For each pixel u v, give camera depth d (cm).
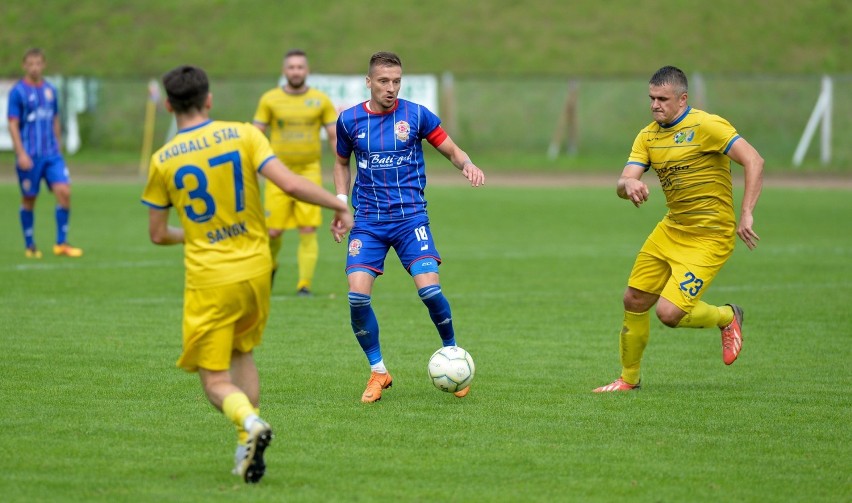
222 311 1645
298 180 1619
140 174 10194
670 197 2350
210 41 13962
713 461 1817
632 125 12081
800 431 2028
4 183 9038
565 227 6438
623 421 2098
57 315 3288
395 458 1814
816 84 12381
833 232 6116
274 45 13875
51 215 6750
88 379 2411
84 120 11900
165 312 3384
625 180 2233
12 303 3500
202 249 1647
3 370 2488
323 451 1855
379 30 14175
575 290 4028
